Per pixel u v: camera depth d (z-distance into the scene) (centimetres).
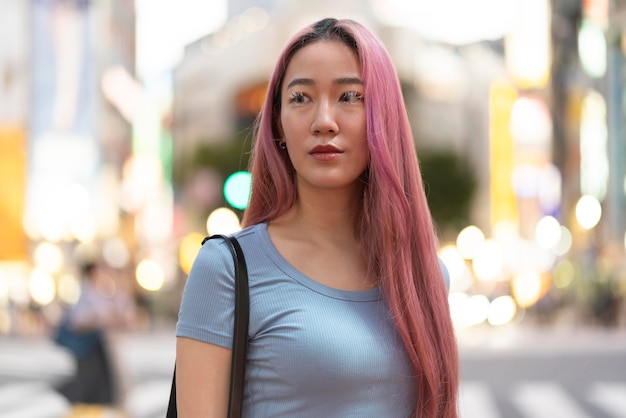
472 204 5803
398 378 232
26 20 3878
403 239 240
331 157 240
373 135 239
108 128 5144
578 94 6744
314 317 228
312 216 247
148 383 1375
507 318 4141
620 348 2134
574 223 5275
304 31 248
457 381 245
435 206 5672
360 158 243
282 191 250
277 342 226
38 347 2192
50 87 3953
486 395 1251
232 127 6900
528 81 8494
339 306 232
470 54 8425
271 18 6981
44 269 3678
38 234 3812
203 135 6894
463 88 7950
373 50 244
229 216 4469
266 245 237
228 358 228
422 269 244
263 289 231
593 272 3638
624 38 3753
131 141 6512
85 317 825
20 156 3812
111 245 4131
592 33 6269
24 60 3875
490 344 2361
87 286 841
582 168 6525
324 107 240
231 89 6919
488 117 8262
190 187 5394
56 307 2975
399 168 244
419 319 236
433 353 237
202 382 226
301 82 242
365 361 227
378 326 233
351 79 241
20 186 3797
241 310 228
